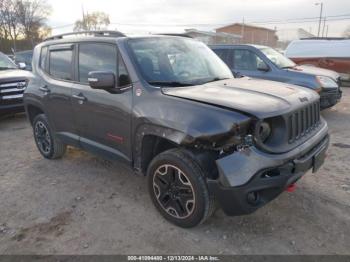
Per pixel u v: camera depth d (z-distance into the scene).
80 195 3.97
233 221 3.31
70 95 4.20
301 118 3.08
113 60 3.68
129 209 3.61
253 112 2.68
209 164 2.88
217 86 3.41
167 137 3.01
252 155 2.68
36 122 5.17
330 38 13.65
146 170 3.52
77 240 3.10
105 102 3.68
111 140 3.78
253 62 7.87
